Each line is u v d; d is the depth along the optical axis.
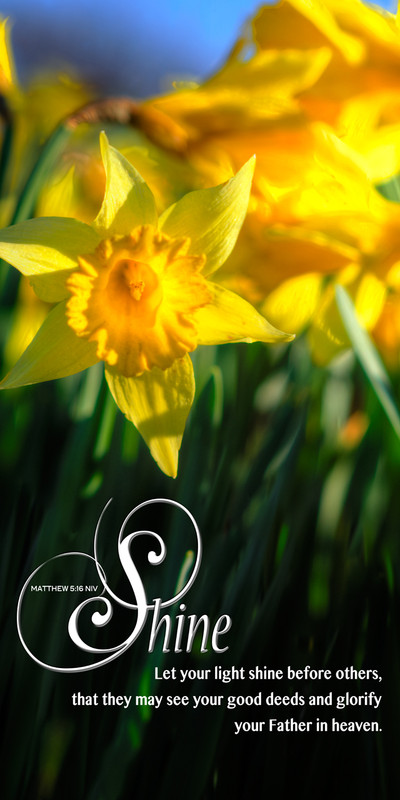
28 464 0.47
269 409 0.51
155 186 0.49
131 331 0.44
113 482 0.46
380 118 0.47
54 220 0.43
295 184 0.47
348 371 0.49
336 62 0.46
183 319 0.44
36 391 0.48
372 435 0.45
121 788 0.44
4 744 0.44
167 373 0.44
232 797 0.46
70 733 0.45
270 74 0.45
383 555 0.45
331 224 0.46
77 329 0.43
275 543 0.48
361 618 0.46
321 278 0.48
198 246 0.43
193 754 0.44
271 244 0.46
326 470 0.46
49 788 0.46
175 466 0.43
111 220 0.43
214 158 0.47
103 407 0.45
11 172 0.46
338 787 0.46
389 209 0.46
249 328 0.43
